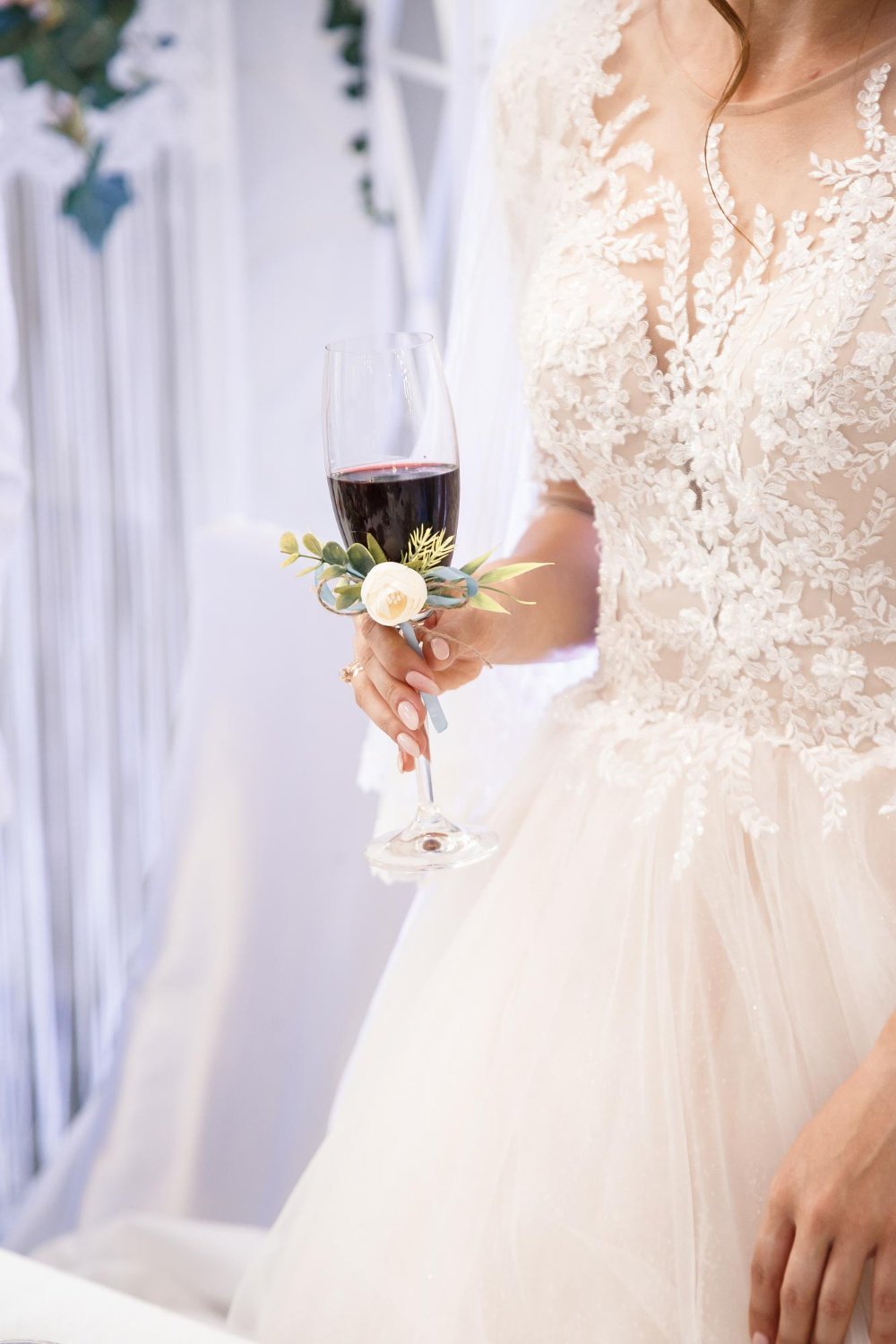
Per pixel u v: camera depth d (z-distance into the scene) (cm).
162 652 369
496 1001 129
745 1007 116
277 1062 223
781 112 118
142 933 243
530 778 144
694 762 126
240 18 364
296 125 378
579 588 146
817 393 110
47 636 347
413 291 380
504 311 151
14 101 321
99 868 363
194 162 354
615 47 137
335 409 108
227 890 226
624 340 123
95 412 348
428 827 119
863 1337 103
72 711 353
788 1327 101
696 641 128
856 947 110
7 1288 87
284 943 221
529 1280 110
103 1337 81
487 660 129
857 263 110
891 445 110
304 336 394
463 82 301
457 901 143
